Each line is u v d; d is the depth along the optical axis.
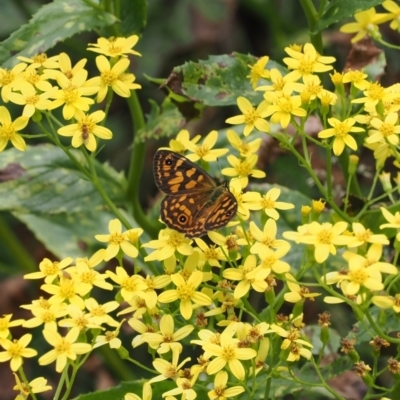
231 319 0.79
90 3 0.86
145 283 0.79
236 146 0.83
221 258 0.80
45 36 0.86
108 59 0.84
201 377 0.83
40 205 0.88
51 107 0.81
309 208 0.80
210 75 0.85
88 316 0.78
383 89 0.82
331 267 0.85
